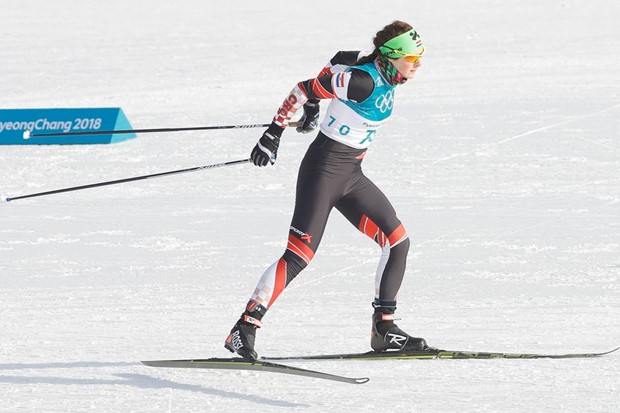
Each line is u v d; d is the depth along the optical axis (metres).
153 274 22.70
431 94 55.06
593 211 28.84
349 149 13.48
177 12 108.12
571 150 38.84
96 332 16.58
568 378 12.52
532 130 43.00
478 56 71.62
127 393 12.21
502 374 12.82
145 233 27.64
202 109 54.22
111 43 86.81
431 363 13.54
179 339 15.80
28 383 12.84
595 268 21.77
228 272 22.77
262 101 56.06
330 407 11.41
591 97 50.69
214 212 30.56
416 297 19.38
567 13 95.62
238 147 42.72
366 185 13.87
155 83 65.31
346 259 23.75
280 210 30.67
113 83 65.88
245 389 12.33
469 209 29.64
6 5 115.25
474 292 19.70
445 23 93.00
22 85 66.31
